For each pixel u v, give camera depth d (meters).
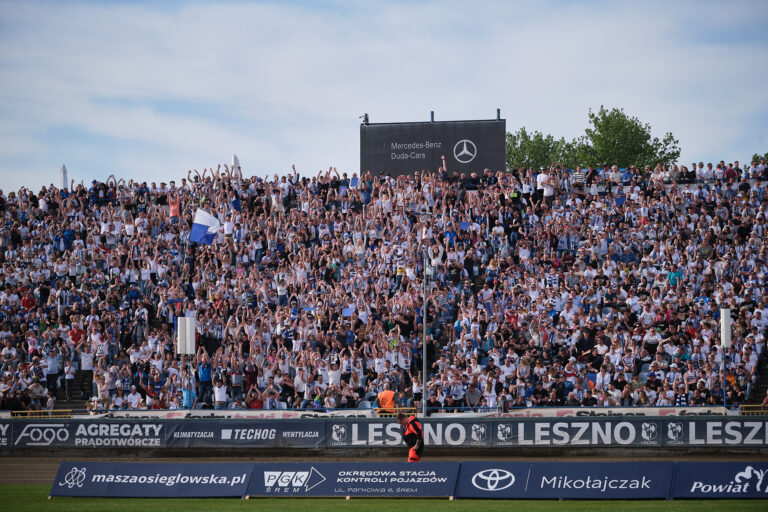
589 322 31.12
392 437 26.78
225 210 40.53
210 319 33.69
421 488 19.00
